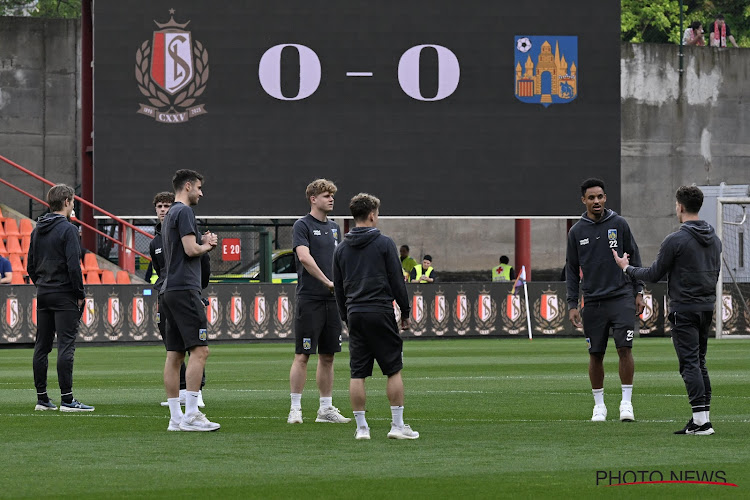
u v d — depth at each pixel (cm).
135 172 5244
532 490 1291
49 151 6862
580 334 5053
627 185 7381
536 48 5416
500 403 2319
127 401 2392
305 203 5316
